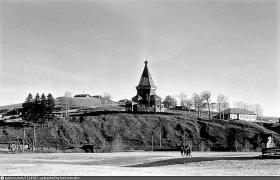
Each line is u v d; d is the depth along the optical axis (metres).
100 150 154.88
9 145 151.50
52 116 197.00
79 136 189.38
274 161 78.88
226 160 84.44
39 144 174.75
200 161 84.62
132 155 122.38
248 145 182.38
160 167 75.19
